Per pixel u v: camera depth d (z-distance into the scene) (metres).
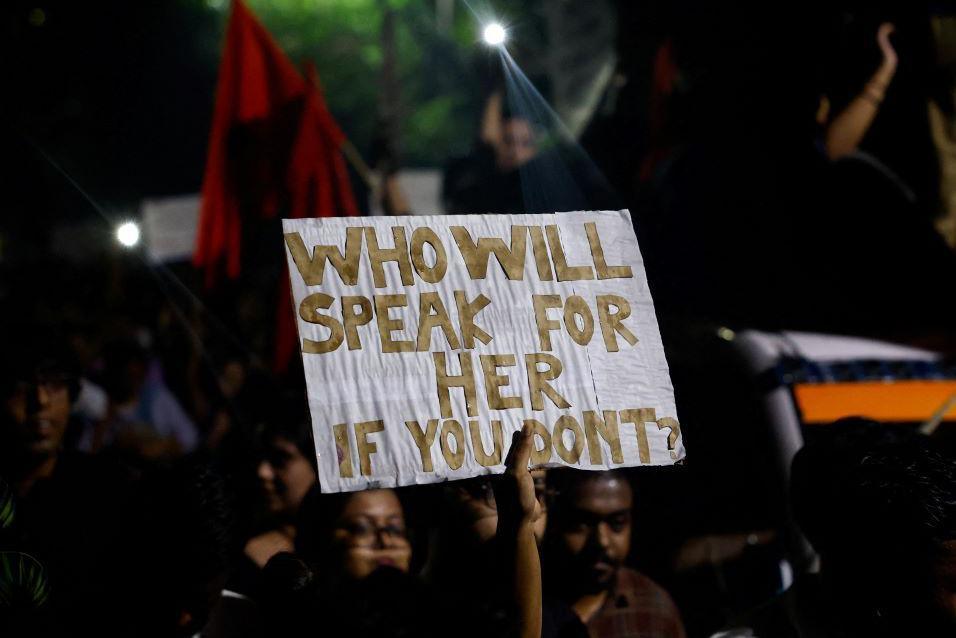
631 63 8.01
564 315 3.42
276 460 4.71
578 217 3.51
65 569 3.85
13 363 4.12
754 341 5.38
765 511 5.14
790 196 6.43
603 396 3.39
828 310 6.19
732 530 5.21
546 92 11.88
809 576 3.68
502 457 3.27
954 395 4.89
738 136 6.64
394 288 3.30
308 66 7.42
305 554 4.19
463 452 3.25
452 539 3.79
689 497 5.33
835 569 3.12
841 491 3.07
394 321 3.28
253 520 4.67
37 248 15.63
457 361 3.30
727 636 3.92
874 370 5.29
